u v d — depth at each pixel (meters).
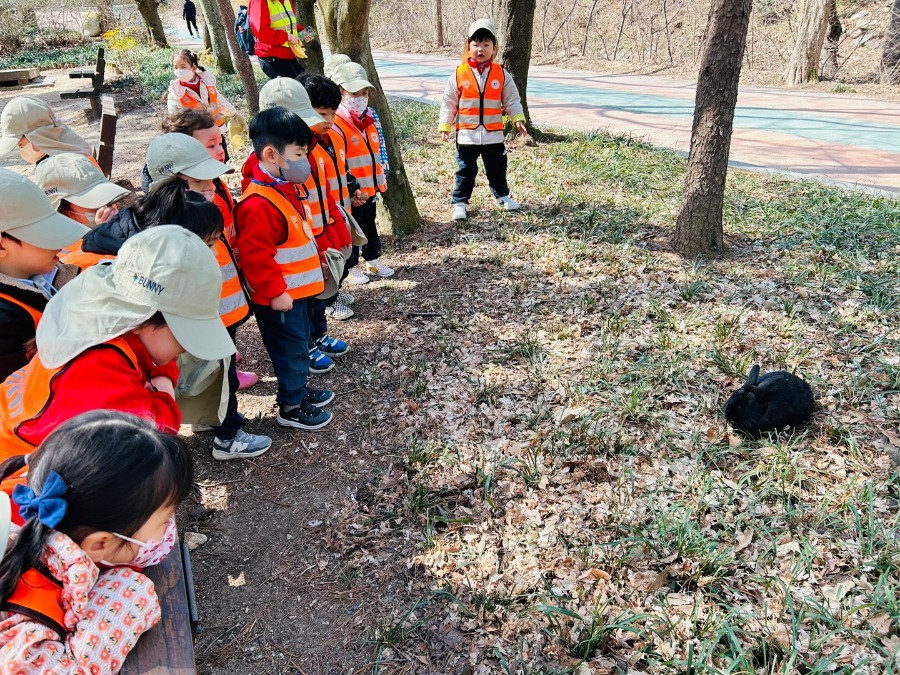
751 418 3.77
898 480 3.40
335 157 4.65
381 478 3.74
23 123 4.00
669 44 17.70
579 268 5.91
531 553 3.19
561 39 21.44
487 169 7.19
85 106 14.42
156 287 2.03
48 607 1.65
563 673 2.61
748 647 2.66
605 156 8.98
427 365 4.73
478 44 6.51
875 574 2.96
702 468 3.62
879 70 14.55
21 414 2.06
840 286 5.31
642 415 4.01
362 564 3.21
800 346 4.59
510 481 3.63
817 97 13.30
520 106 7.02
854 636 2.67
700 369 4.44
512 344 4.90
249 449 3.89
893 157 9.03
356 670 2.74
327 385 4.63
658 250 6.12
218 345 2.13
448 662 2.73
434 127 10.96
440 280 5.98
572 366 4.58
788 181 7.97
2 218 2.48
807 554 3.02
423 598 3.01
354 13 6.14
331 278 4.26
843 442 3.73
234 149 9.92
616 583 3.00
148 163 3.27
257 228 3.46
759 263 5.78
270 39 7.40
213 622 2.95
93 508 1.59
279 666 2.77
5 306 2.53
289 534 3.41
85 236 2.94
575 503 3.46
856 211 6.77
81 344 1.99
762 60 16.97
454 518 3.42
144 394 2.13
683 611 2.85
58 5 26.45
